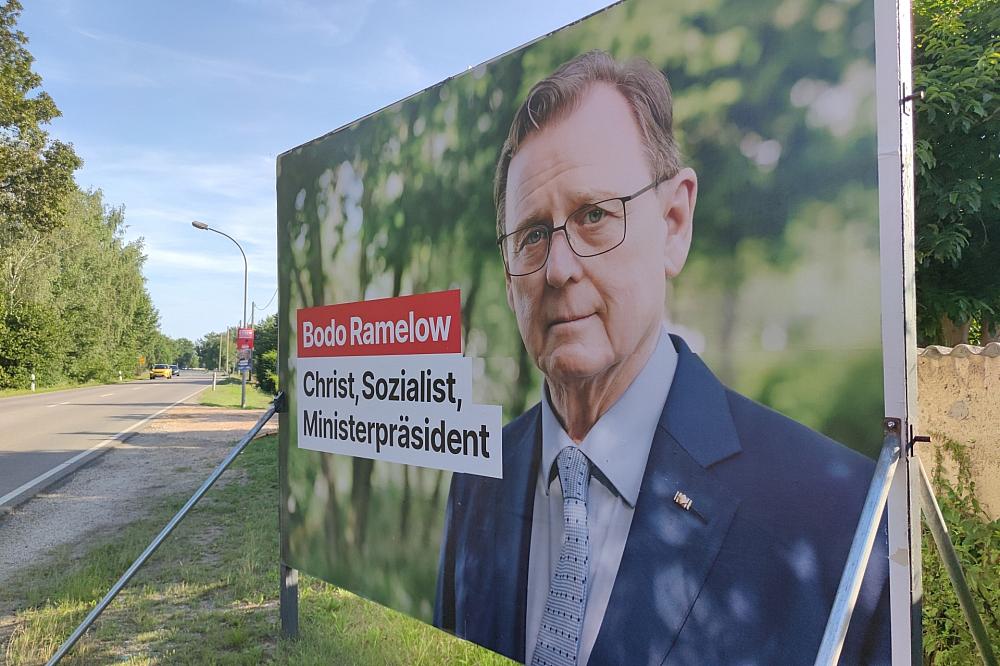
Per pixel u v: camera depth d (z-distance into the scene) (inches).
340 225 148.3
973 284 246.1
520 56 109.7
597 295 97.7
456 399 120.5
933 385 175.5
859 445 72.6
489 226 115.0
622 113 94.8
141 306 3405.5
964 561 135.6
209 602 194.2
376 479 138.4
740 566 81.6
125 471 449.7
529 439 107.6
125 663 155.3
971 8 227.9
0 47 997.8
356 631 166.1
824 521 74.8
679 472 87.7
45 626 179.5
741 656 81.0
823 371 75.1
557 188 103.1
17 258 1807.3
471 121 118.6
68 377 2204.7
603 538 95.7
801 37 77.4
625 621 92.4
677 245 88.2
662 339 89.7
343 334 147.1
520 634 106.7
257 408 1106.7
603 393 96.7
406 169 131.6
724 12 84.0
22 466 476.1
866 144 72.3
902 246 69.6
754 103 81.0
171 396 1504.7
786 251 78.1
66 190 1128.8
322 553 152.9
